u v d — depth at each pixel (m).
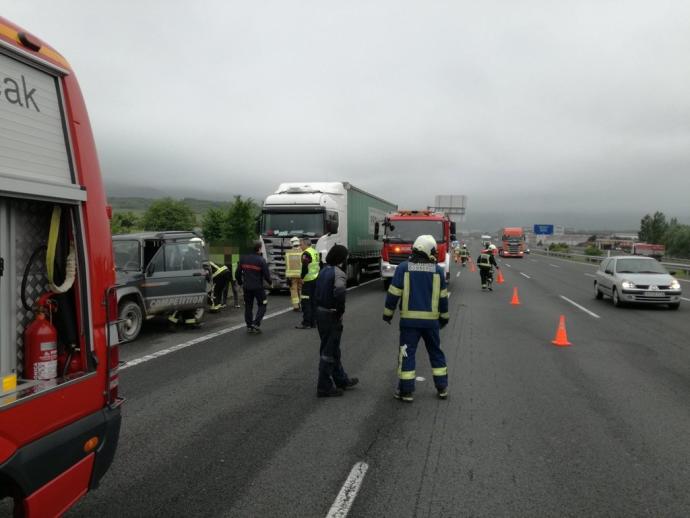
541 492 4.16
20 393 2.66
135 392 6.88
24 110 2.76
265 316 13.97
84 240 3.15
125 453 4.89
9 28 2.65
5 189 2.57
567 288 23.23
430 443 5.18
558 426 5.67
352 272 22.64
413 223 20.62
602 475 4.47
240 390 7.01
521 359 8.96
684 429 5.60
